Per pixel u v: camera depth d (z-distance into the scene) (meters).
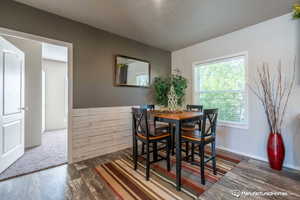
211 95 3.35
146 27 2.73
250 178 1.98
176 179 1.81
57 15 2.30
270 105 2.41
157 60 3.81
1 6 1.88
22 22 2.01
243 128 2.77
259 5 2.07
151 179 1.97
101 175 2.06
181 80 3.57
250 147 2.68
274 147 2.21
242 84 2.82
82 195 1.65
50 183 1.87
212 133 2.05
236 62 2.91
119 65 3.05
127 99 3.21
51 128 5.02
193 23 2.57
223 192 1.70
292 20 2.21
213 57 3.23
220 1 1.98
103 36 2.82
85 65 2.59
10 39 2.94
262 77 2.51
